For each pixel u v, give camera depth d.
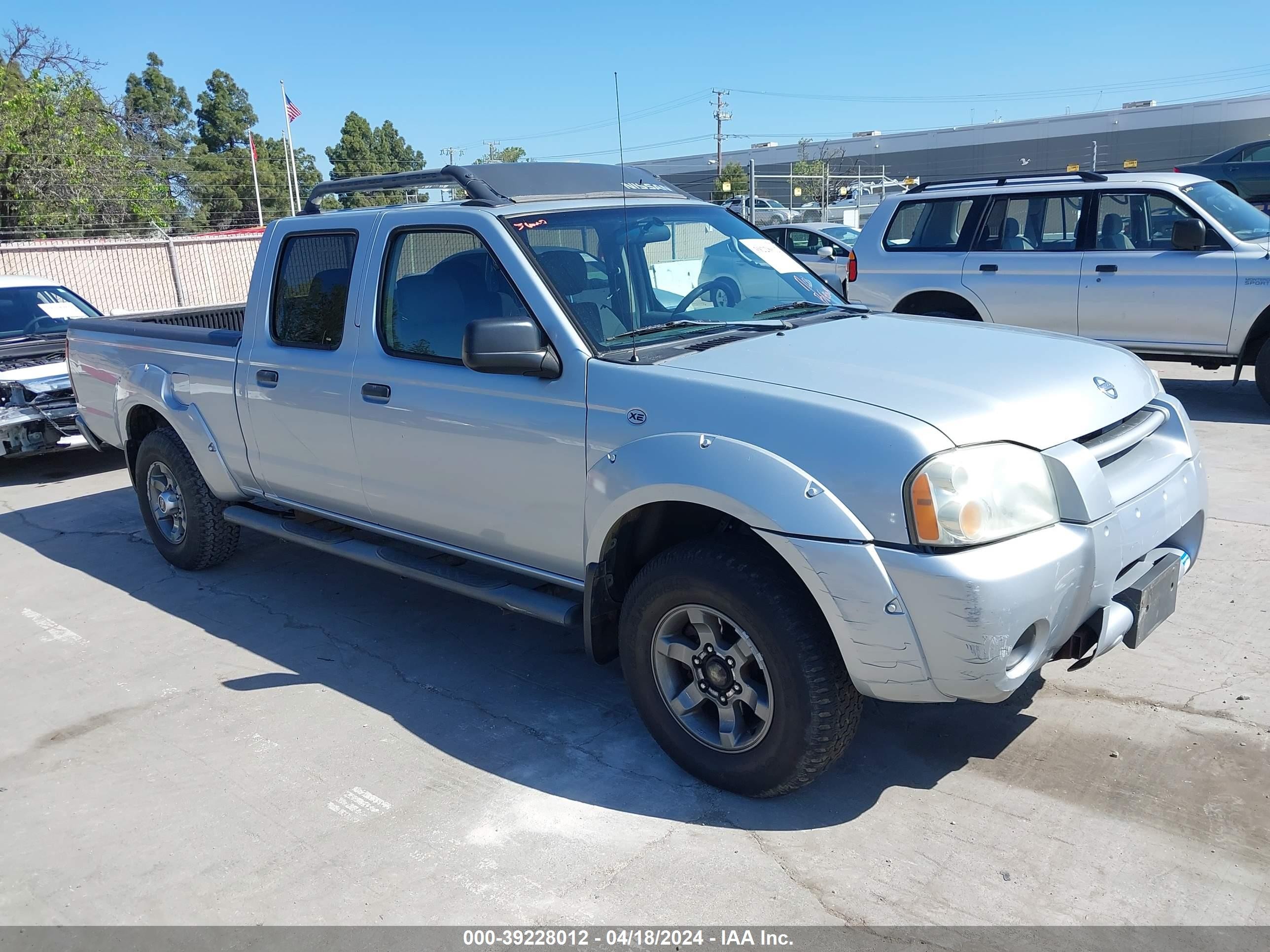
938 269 9.46
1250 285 7.93
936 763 3.46
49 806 3.49
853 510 2.81
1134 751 3.45
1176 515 3.36
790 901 2.81
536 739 3.77
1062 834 3.04
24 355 8.48
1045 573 2.77
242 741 3.87
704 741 3.32
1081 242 8.77
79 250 21.67
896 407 2.91
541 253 3.74
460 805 3.36
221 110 78.50
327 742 3.82
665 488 3.12
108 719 4.11
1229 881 2.79
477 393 3.76
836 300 4.47
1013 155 59.09
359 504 4.48
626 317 3.73
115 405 5.93
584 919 2.77
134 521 7.00
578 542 3.55
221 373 5.02
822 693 2.97
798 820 3.18
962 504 2.72
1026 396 3.05
